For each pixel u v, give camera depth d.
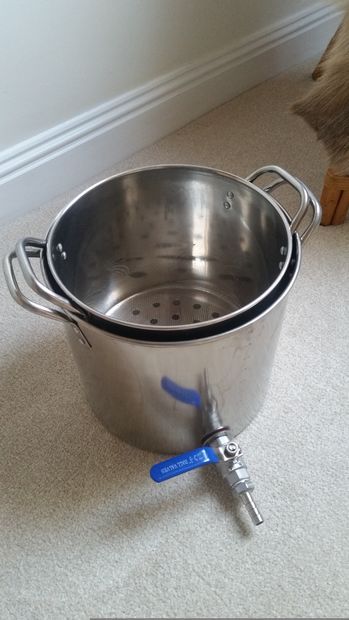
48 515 0.63
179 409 0.61
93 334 0.52
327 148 0.83
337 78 0.77
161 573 0.58
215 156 1.10
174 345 0.49
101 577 0.58
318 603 0.56
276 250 0.63
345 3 0.90
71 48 0.90
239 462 0.61
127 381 0.57
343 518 0.62
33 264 0.90
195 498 0.64
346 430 0.69
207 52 1.15
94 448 0.68
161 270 0.79
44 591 0.58
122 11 0.93
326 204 0.91
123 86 1.04
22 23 0.82
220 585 0.58
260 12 1.19
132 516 0.63
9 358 0.78
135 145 1.12
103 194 0.66
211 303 0.77
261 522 0.60
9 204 0.97
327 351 0.77
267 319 0.53
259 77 1.29
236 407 0.65
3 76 0.85
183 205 0.72
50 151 0.98
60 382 0.75
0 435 0.70
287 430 0.69
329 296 0.84
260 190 0.62
